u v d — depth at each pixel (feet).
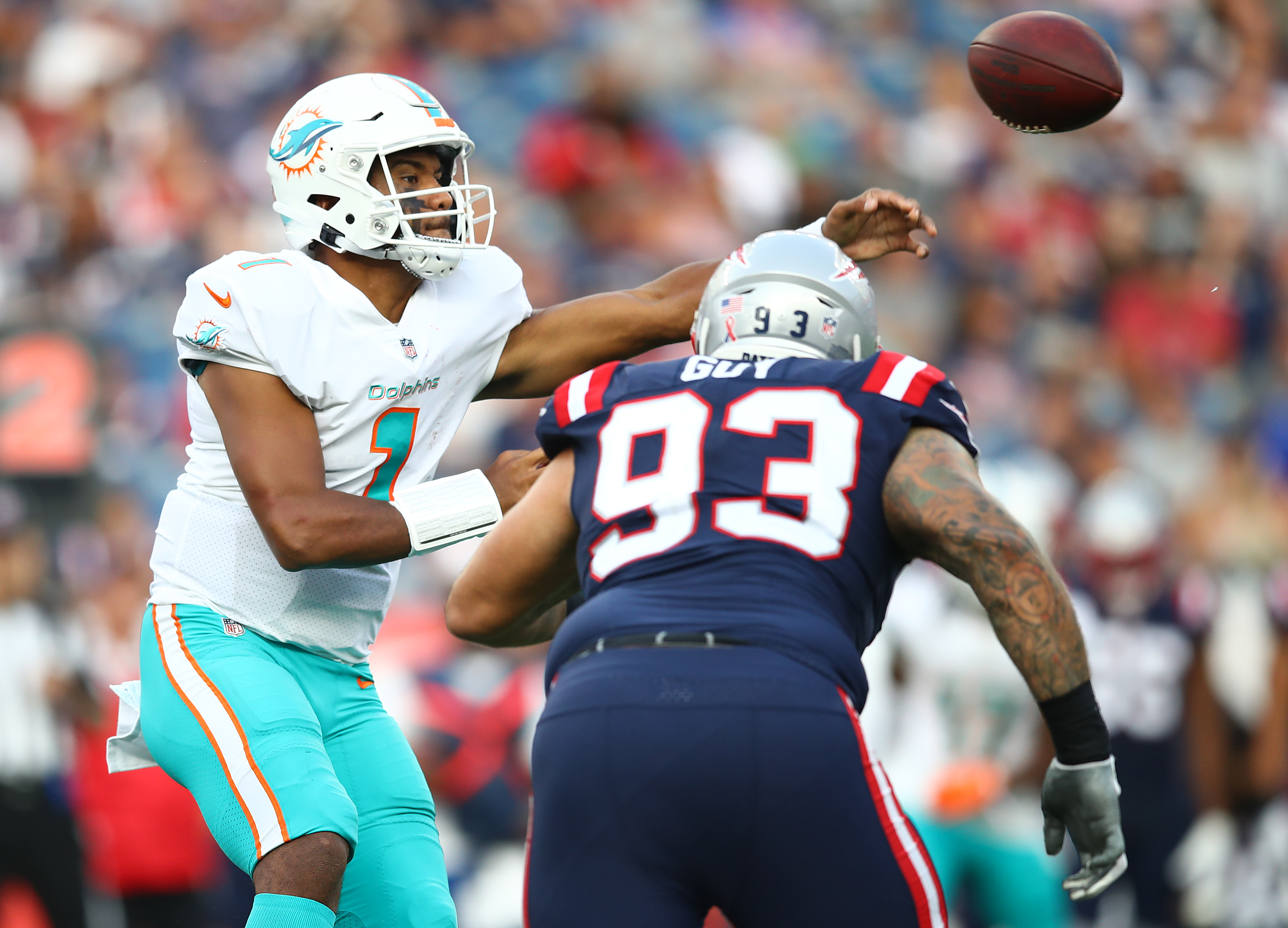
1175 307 123.13
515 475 34.09
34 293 92.02
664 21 124.57
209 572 34.09
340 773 35.06
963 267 116.67
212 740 32.30
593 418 29.12
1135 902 73.87
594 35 121.90
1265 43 149.28
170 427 87.51
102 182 101.91
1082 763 26.55
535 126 113.29
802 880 25.36
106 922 65.21
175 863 66.08
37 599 65.16
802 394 28.17
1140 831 73.77
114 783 65.41
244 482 32.42
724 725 25.36
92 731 65.41
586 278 103.24
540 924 26.18
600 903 25.59
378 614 36.22
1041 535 77.97
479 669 69.77
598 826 25.75
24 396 79.82
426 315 34.83
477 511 33.47
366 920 34.50
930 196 121.39
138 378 89.15
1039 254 121.39
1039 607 25.99
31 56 111.45
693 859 25.55
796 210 118.62
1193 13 148.87
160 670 33.65
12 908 63.57
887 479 27.53
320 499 32.32
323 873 30.89
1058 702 26.25
